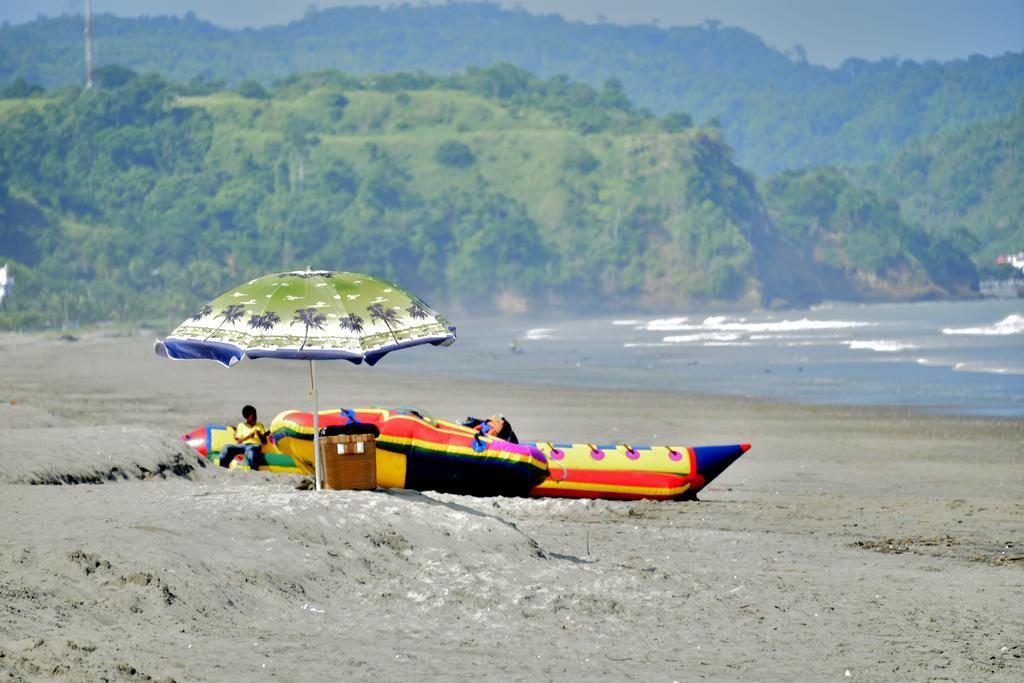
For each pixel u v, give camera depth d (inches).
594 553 1967.3
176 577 1357.0
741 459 3757.4
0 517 1561.3
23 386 7224.4
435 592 1515.7
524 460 2346.2
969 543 2246.6
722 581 1779.0
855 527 2438.5
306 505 1700.3
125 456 2180.1
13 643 1103.6
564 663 1272.1
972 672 1316.4
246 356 1631.4
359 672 1173.7
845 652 1387.8
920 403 5718.5
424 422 2338.8
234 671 1135.6
